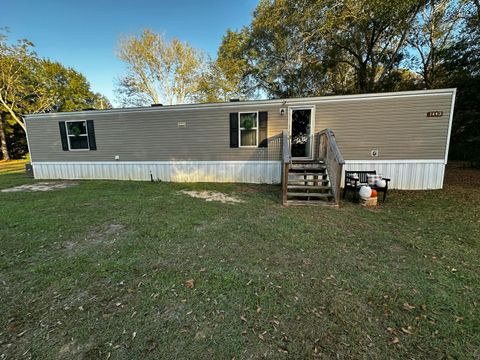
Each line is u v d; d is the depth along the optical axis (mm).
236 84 18406
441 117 6480
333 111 7133
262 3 14031
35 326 1927
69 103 24484
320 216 4684
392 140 6859
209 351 1681
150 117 8586
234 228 4047
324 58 13586
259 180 8133
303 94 16609
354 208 5230
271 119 7703
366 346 1714
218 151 8297
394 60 13148
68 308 2131
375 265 2832
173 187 7668
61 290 2393
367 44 12391
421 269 2734
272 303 2178
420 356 1640
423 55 13281
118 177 9219
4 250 3273
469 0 10727
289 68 15562
